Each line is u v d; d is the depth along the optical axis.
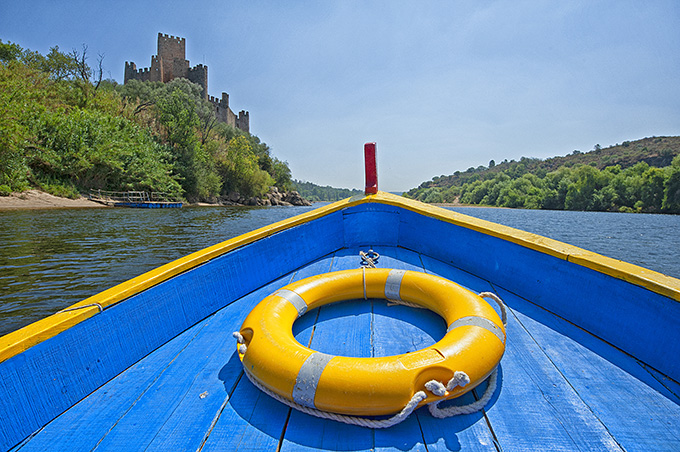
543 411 1.85
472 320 2.14
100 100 42.59
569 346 2.44
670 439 1.68
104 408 1.92
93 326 2.08
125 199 36.72
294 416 1.85
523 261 3.18
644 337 2.24
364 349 2.36
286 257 3.90
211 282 3.06
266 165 84.81
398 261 4.08
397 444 1.65
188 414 1.87
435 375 1.78
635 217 63.56
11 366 1.66
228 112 90.06
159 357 2.41
